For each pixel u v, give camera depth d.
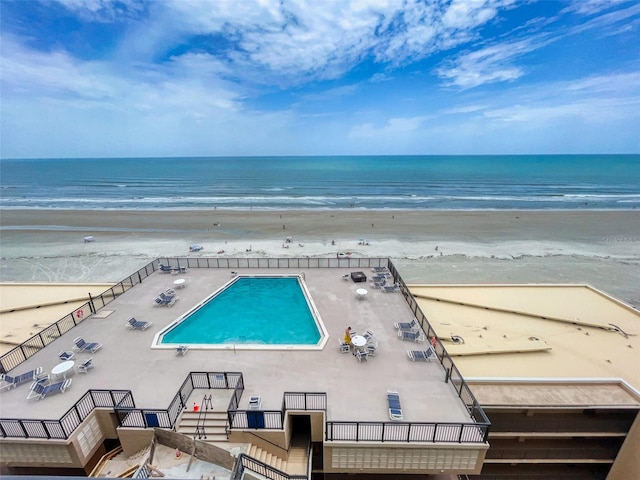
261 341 17.92
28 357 16.11
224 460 11.41
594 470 16.89
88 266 43.38
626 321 21.72
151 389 14.02
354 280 24.53
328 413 12.81
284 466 12.09
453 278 39.44
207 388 14.12
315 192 108.62
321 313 20.34
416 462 12.01
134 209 81.06
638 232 58.31
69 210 79.56
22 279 39.66
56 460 11.77
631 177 141.38
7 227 63.84
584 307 23.45
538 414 16.11
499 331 20.61
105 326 18.89
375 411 12.92
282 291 23.92
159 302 21.22
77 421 12.06
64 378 14.67
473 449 11.62
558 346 19.22
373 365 15.62
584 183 124.12
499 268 42.44
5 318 22.47
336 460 12.12
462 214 73.75
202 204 88.38
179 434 11.79
